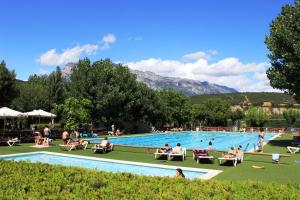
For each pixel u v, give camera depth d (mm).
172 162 19094
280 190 7965
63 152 23125
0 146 25812
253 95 153625
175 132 56281
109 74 45531
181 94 64562
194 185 8430
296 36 27500
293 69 27781
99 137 39094
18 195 6816
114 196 7070
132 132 52531
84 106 40375
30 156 21938
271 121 73938
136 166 18484
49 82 53594
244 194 7492
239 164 18359
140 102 49469
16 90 44625
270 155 20531
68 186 7699
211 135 54969
